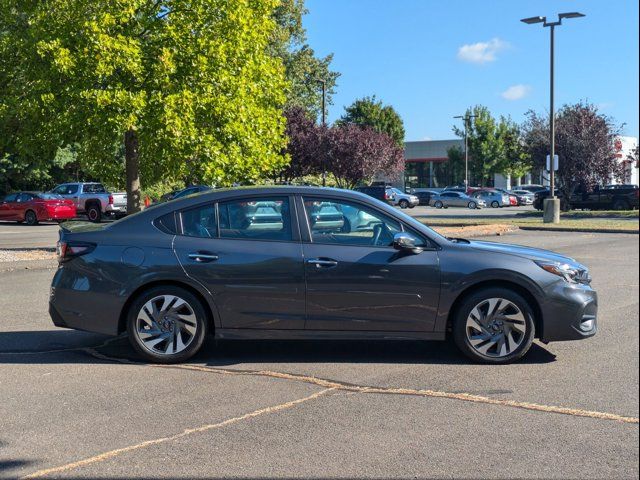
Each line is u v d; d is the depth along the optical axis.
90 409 5.22
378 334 6.47
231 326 6.48
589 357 6.73
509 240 21.36
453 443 4.52
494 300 6.43
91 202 33.81
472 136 76.31
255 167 16.50
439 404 5.31
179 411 5.16
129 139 16.72
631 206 39.88
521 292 6.54
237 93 15.51
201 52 15.03
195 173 15.95
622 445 4.48
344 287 6.41
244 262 6.44
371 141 41.94
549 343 7.32
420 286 6.40
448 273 6.39
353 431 4.74
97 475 4.06
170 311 6.51
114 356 6.82
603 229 25.16
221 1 15.09
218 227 6.62
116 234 6.61
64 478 4.02
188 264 6.44
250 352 6.97
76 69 14.48
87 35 14.22
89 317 6.53
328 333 6.48
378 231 6.57
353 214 6.61
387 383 5.88
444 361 6.62
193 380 5.98
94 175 17.67
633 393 5.57
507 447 4.45
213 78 15.16
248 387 5.77
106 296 6.48
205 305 6.57
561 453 4.35
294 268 6.41
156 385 5.83
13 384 5.86
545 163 38.59
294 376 6.10
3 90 16.02
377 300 6.41
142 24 15.09
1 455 4.36
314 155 41.75
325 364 6.51
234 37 15.32
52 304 6.64
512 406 5.26
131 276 6.45
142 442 4.56
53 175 42.56
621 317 8.72
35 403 5.36
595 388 5.71
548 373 6.18
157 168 17.00
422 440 4.57
